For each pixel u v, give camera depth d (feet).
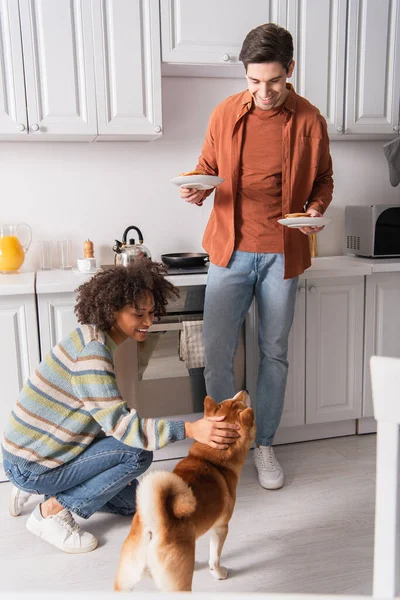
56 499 5.93
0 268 8.26
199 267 8.41
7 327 7.22
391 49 8.82
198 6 7.92
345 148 9.93
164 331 7.70
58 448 5.58
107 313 5.16
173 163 9.26
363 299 8.55
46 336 7.38
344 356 8.59
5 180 8.71
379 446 2.48
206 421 4.89
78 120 7.83
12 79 7.54
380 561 2.48
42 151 8.76
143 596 1.48
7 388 7.35
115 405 5.03
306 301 8.26
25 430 5.50
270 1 8.18
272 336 7.43
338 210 10.06
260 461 7.59
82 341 5.28
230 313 7.30
